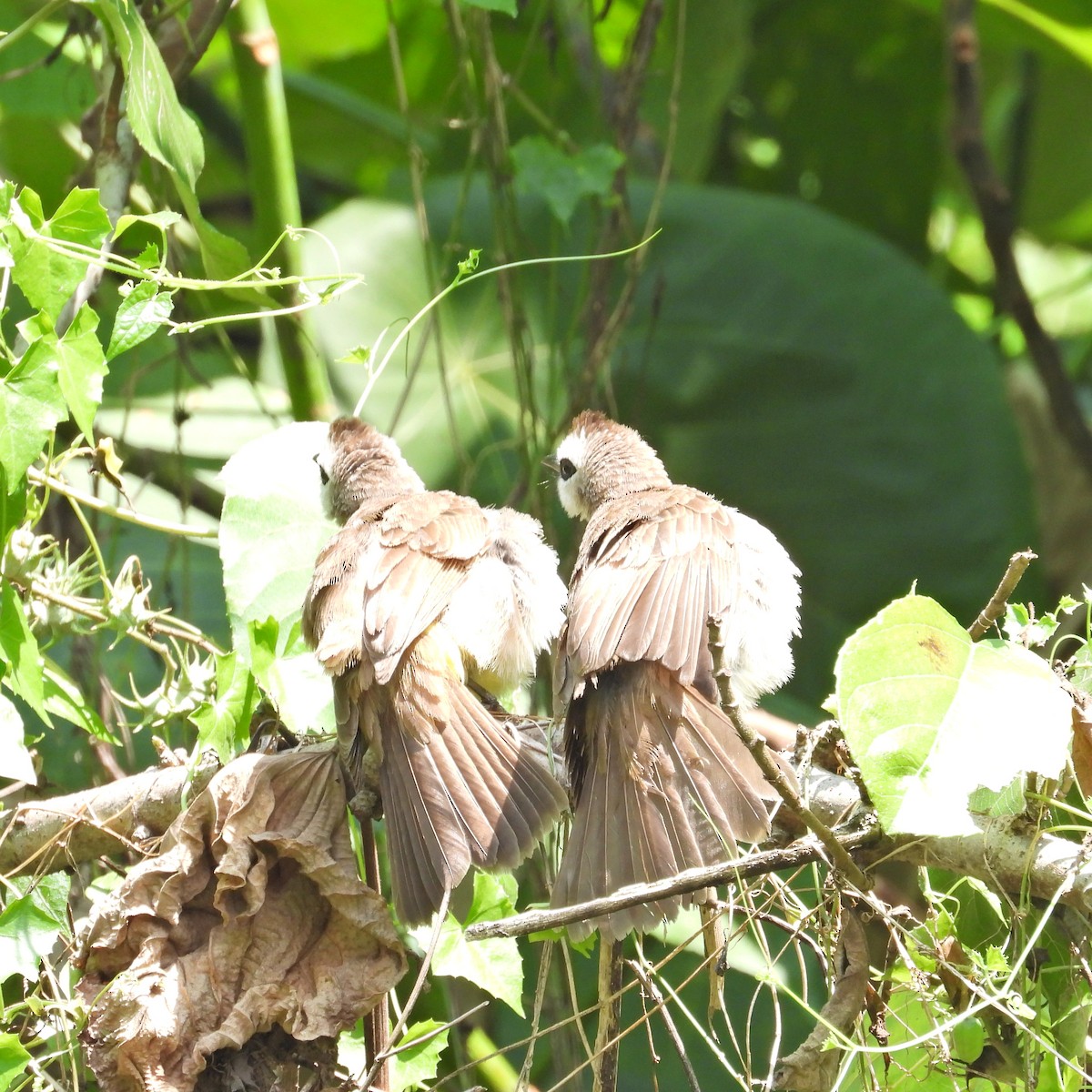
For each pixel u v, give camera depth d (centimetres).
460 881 781
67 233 795
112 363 1477
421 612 797
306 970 743
